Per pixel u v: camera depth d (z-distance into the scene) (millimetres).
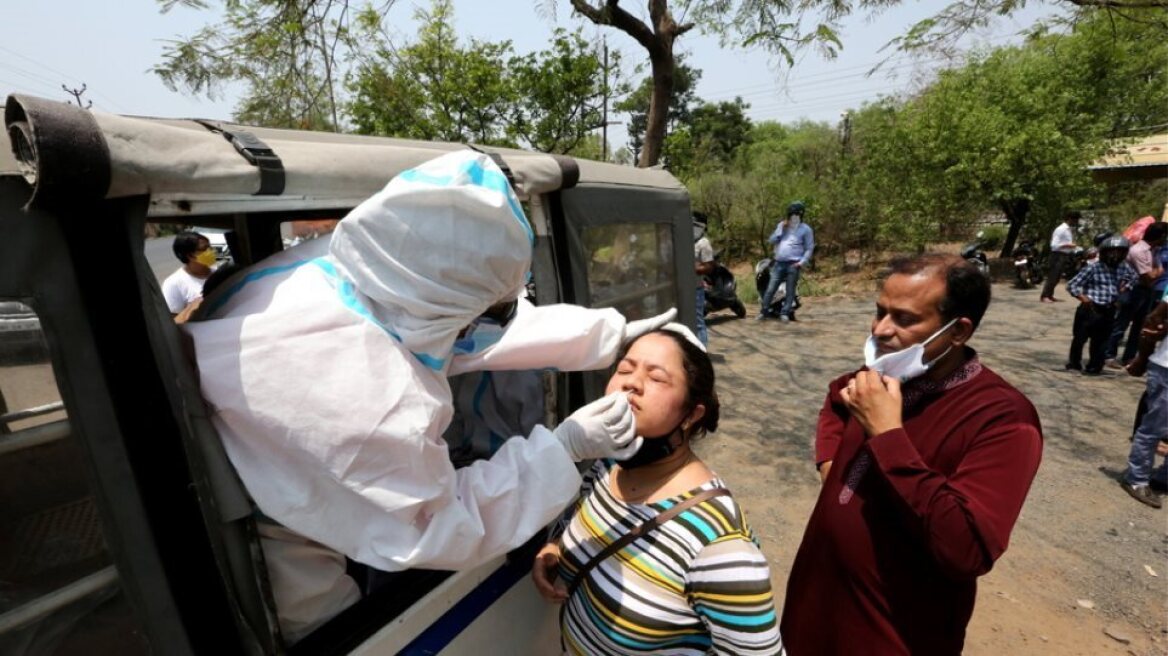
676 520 1235
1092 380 6023
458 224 809
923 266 1458
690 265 3004
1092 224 14992
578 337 1229
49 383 773
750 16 5086
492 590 1544
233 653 917
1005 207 13102
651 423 1244
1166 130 14367
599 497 1415
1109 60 11141
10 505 797
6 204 706
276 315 850
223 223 2064
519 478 1006
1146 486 3783
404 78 8344
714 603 1159
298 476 863
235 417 842
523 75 9148
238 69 4922
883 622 1494
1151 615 2816
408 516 860
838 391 1910
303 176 1011
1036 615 2830
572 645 1426
